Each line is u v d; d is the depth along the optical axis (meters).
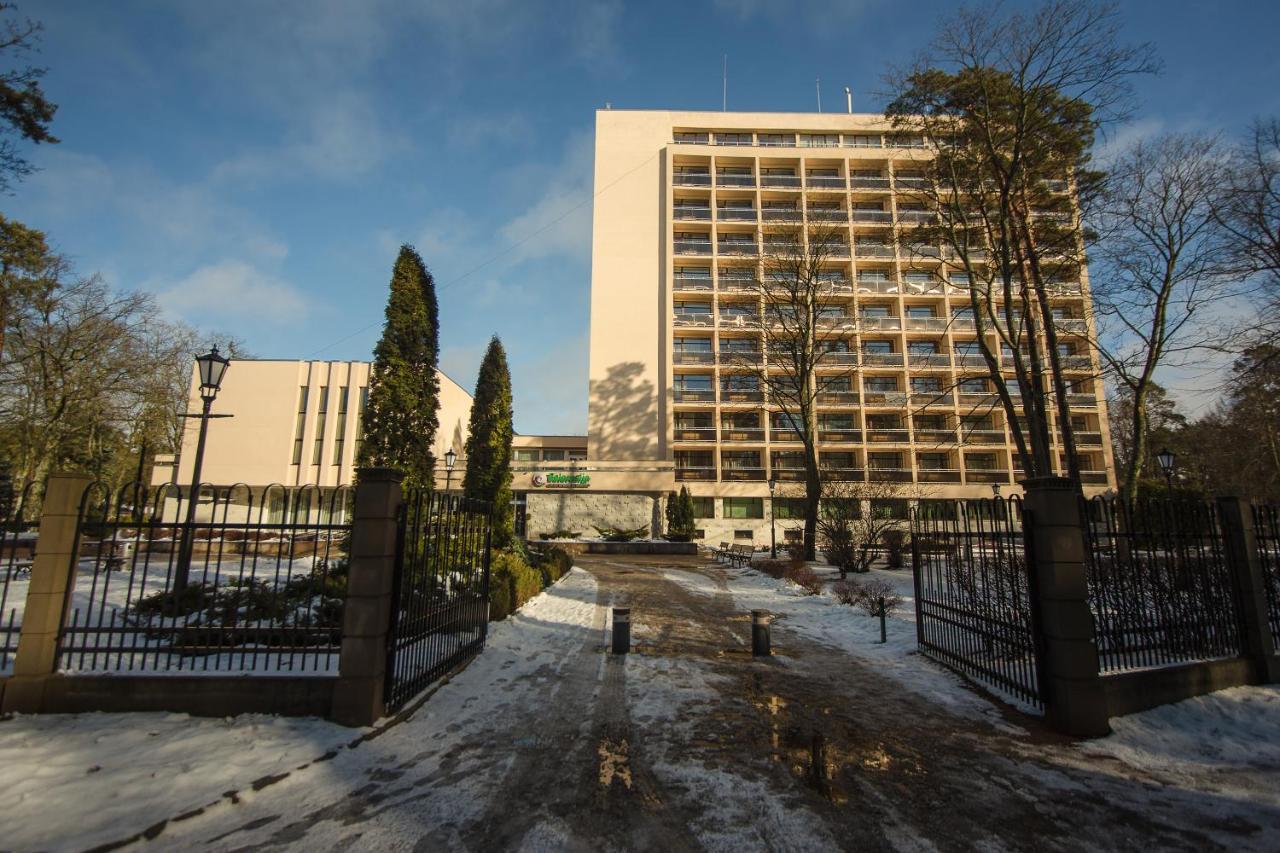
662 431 43.00
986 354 20.17
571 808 4.04
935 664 8.41
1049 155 19.20
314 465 33.56
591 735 5.45
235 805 3.88
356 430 33.84
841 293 44.06
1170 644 6.74
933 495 40.91
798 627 11.59
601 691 6.89
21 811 3.58
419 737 5.27
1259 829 3.89
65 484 5.68
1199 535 7.21
